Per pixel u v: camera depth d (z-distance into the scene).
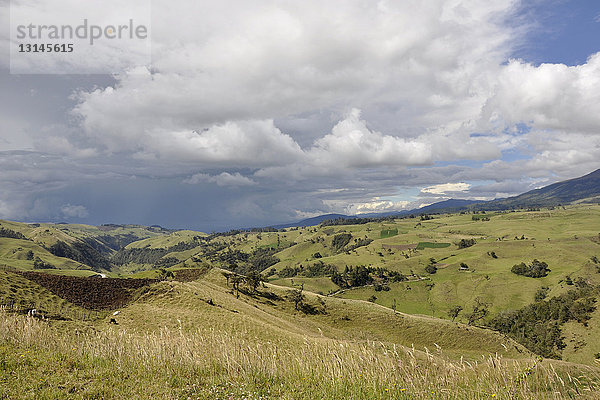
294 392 9.30
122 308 51.72
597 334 103.62
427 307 170.75
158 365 11.18
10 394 8.34
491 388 9.05
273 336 48.22
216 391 9.28
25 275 54.66
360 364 10.53
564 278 168.38
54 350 12.13
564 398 8.90
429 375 9.84
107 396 8.70
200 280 106.25
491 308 160.25
